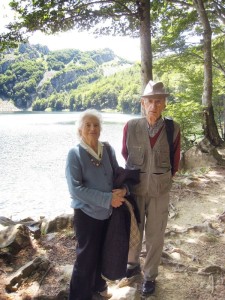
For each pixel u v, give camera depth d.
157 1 10.77
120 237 2.10
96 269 2.17
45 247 3.02
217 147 9.23
